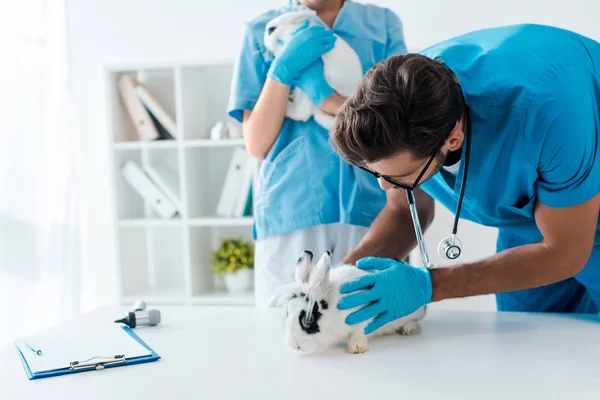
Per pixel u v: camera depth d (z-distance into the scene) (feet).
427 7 7.70
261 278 5.26
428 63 2.90
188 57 8.34
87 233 8.66
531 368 2.73
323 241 5.10
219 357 3.01
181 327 3.62
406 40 7.79
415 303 3.27
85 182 8.63
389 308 3.16
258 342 3.27
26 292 7.17
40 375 2.76
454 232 3.42
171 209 7.62
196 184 7.79
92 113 8.58
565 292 4.53
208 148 8.27
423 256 3.48
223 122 8.12
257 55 5.28
